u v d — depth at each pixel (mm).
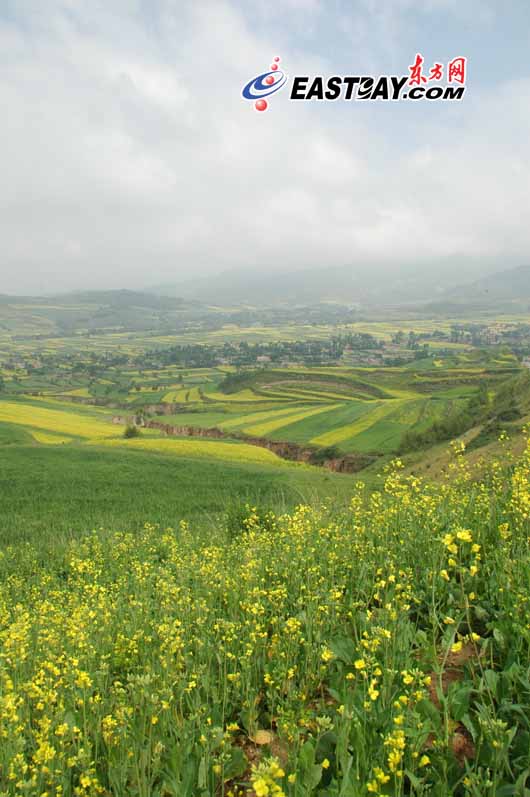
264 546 9328
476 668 4707
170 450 71500
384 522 7949
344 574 6902
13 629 6105
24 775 4016
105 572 12555
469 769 3389
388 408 104375
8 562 18281
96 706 4691
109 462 57312
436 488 8906
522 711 3863
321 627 5594
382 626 5129
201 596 7113
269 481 49688
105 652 6176
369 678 4352
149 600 7605
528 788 3359
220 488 46594
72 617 7035
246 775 4125
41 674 5090
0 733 4109
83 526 29578
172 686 4816
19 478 49344
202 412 125062
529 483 7180
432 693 4496
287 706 4355
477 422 81938
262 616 6172
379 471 59562
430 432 84625
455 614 5508
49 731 4414
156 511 36219
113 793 4051
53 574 14586
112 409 134250
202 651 5539
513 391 87250
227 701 4934
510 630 4867
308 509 10156
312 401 130000
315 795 3643
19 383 187375
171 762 4000
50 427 94188
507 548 5922
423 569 6562
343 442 87938
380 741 3799
